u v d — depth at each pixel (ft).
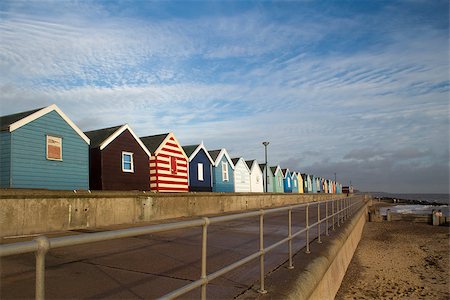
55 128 47.32
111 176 56.80
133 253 26.30
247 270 21.50
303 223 51.49
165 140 68.49
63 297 16.22
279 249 28.68
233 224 49.06
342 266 37.52
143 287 18.08
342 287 34.99
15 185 41.86
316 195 145.89
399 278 40.40
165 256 25.59
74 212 36.50
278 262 23.71
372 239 75.72
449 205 335.47
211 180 84.43
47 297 16.14
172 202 52.19
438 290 36.06
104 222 39.99
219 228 43.73
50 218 34.12
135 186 61.05
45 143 45.85
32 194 32.48
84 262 23.07
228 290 17.62
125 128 60.08
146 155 64.18
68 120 48.98
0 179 42.04
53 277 19.43
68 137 48.98
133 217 44.09
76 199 36.70
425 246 66.28
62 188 47.52
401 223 113.19
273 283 18.74
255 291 17.43
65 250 26.61
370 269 44.19
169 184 68.64
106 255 25.32
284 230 42.34
